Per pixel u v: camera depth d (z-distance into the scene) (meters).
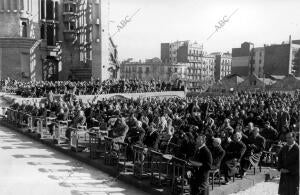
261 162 13.30
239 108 21.88
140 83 46.25
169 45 124.12
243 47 112.62
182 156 10.85
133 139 12.84
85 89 40.59
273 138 14.16
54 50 57.94
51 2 59.41
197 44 118.38
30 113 21.36
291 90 66.50
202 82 115.50
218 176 11.12
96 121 18.30
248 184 11.27
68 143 16.73
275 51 97.19
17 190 10.55
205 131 13.27
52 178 11.87
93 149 14.04
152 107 22.89
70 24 61.53
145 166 11.55
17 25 50.53
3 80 44.19
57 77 60.47
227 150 11.16
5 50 49.81
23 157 14.78
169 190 10.14
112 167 12.65
